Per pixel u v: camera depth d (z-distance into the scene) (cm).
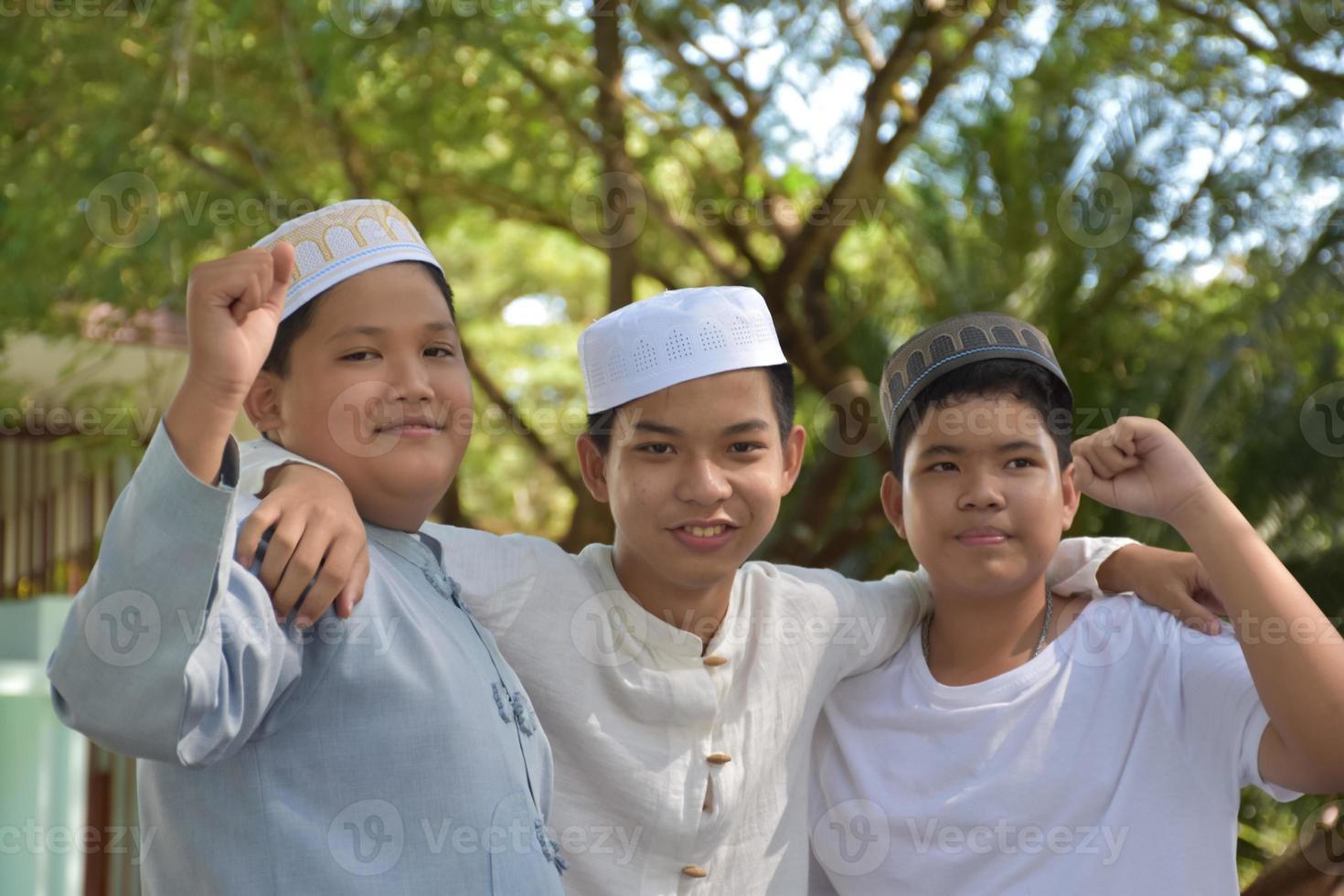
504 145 743
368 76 605
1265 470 492
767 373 201
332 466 158
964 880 210
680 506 194
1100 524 494
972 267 618
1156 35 623
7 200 562
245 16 524
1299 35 578
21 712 527
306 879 139
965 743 213
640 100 680
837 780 222
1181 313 605
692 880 204
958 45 664
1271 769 196
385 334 158
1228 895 203
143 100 552
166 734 123
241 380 124
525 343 1251
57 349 639
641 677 202
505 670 171
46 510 720
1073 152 599
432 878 143
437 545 182
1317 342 535
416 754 146
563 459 867
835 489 655
